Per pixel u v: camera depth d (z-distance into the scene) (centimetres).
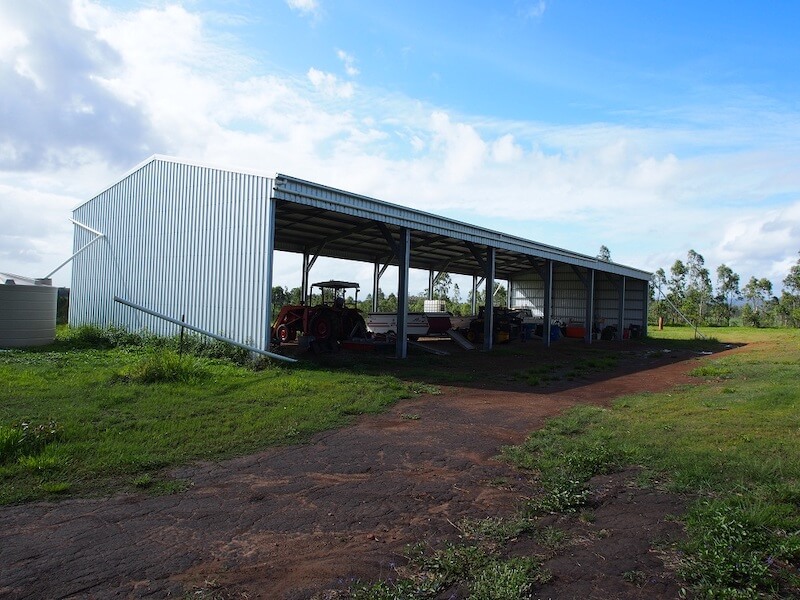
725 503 450
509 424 816
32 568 350
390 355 1664
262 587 336
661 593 329
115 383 909
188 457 595
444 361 1597
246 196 1276
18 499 462
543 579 344
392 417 841
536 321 3002
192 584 337
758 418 800
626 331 3206
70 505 458
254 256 1254
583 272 3353
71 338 1466
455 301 4919
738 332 3878
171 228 1449
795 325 5066
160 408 768
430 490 521
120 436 634
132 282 1554
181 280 1409
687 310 5253
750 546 373
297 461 602
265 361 1215
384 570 359
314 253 2259
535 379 1288
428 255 2727
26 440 570
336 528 429
